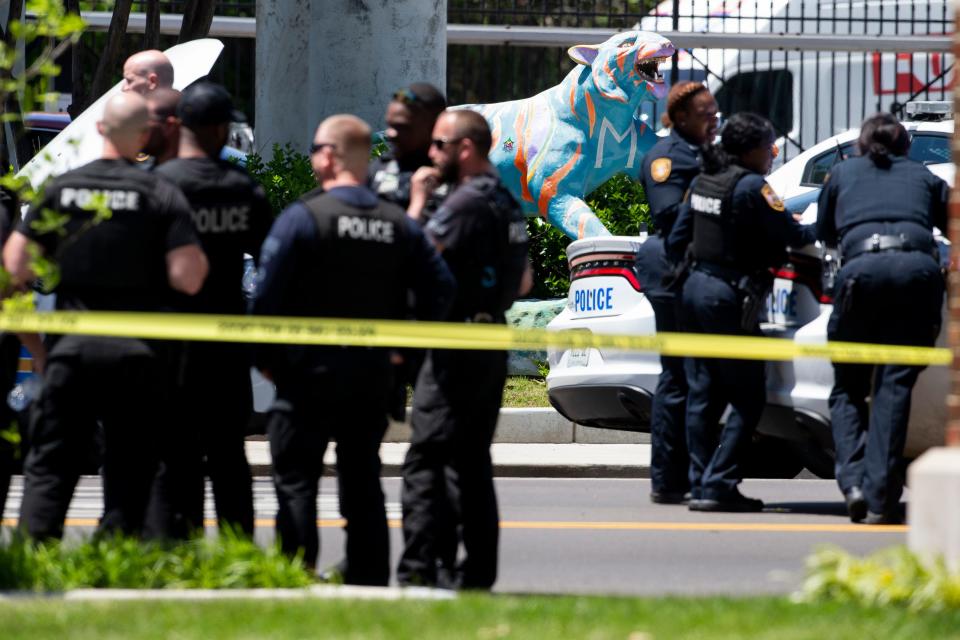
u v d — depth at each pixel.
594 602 21.78
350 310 23.88
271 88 65.75
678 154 34.25
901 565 22.03
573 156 53.97
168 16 79.25
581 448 46.00
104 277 24.28
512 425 47.16
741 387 33.88
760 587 26.98
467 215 24.41
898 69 77.88
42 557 23.19
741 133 33.25
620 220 57.75
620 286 37.75
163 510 26.06
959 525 21.91
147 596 21.89
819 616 20.52
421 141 26.44
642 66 53.53
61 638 18.91
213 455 26.48
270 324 23.75
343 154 23.95
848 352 30.55
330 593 22.33
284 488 24.19
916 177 32.25
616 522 33.84
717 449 34.88
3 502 27.72
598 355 37.91
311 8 60.91
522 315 54.06
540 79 87.88
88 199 24.22
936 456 22.48
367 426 24.45
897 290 31.48
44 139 55.75
